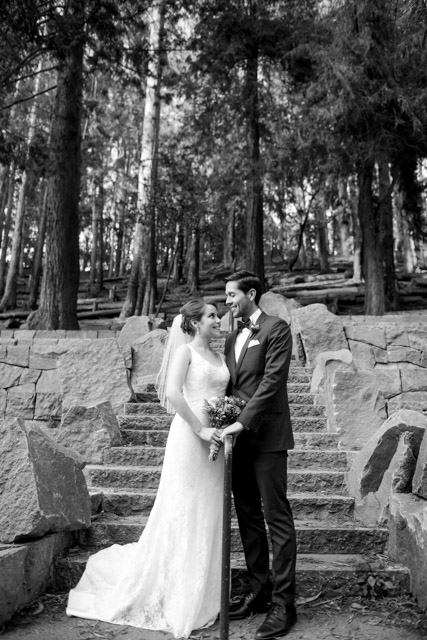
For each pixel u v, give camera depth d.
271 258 30.77
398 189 15.20
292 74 15.64
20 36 10.11
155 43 16.25
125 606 3.07
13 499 3.28
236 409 3.15
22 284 28.03
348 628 2.98
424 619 3.06
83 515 3.74
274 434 3.20
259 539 3.29
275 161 14.27
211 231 18.44
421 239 15.87
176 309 18.58
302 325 7.27
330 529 3.84
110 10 11.03
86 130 23.42
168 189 17.09
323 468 4.85
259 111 15.96
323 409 5.84
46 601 3.29
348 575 3.44
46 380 6.38
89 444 4.96
